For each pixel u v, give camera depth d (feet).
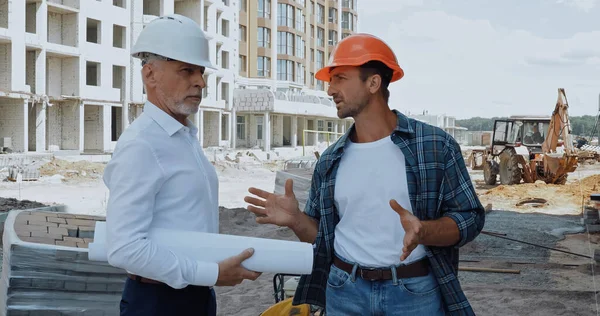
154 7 132.67
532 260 28.96
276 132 178.50
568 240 34.65
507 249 31.99
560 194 59.47
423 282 8.86
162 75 8.24
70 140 111.55
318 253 9.62
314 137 204.74
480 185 78.38
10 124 102.12
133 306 8.25
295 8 197.67
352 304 9.10
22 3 99.45
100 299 13.74
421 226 7.87
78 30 110.01
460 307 8.77
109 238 7.47
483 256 29.96
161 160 7.89
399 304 8.82
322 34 229.66
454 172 8.82
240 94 157.07
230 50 157.69
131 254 7.32
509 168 71.67
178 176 8.04
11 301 13.29
